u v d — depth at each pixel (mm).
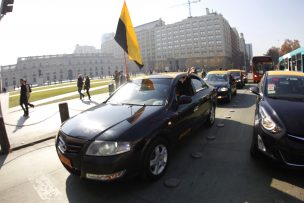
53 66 131500
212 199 3076
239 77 17172
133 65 146500
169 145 3875
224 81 10953
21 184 3828
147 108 3938
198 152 4602
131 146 3094
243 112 8234
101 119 3586
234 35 152000
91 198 3250
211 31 119562
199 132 5926
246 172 3721
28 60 129875
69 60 134375
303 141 3199
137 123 3361
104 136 3104
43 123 8555
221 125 6477
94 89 23203
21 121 9180
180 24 130250
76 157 3139
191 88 5328
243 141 5148
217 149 4734
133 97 4523
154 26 151500
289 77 5234
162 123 3625
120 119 3516
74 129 3396
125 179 3123
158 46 142125
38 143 6098
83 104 12656
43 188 3645
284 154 3316
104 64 144875
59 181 3820
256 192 3182
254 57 22312
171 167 4000
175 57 133625
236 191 3225
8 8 7941
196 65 118500
